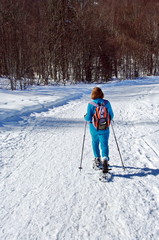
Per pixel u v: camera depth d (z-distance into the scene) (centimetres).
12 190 402
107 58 3938
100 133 415
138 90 1838
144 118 891
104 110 408
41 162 520
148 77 4612
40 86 2219
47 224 311
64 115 996
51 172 468
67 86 2348
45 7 3234
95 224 307
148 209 334
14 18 2555
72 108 1141
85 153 567
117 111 1045
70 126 824
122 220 312
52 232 296
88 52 3569
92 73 3744
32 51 2725
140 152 553
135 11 6444
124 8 6594
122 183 410
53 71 3275
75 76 3219
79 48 3334
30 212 339
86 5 3947
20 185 419
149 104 1173
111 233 289
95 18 4131
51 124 854
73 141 663
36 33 2925
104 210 335
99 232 292
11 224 314
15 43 2378
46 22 3069
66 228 302
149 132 711
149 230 292
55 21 3156
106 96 1553
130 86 2269
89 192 386
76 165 498
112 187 398
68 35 3275
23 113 1005
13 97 1347
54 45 2988
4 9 2586
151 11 6366
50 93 1591
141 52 5253
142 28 5628
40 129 791
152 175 434
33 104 1148
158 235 283
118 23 5691
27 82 2330
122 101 1318
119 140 647
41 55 2819
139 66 5331
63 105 1230
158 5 6531
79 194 380
